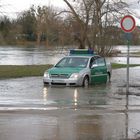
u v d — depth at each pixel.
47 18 45.72
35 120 13.24
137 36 47.16
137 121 13.31
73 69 23.81
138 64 49.03
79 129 11.91
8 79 27.67
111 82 26.75
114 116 14.27
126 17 19.64
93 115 14.42
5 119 13.34
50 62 53.25
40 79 27.91
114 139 10.69
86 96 19.47
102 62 25.97
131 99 18.47
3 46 126.75
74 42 43.47
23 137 10.79
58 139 10.64
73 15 41.66
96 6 40.84
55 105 16.44
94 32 42.25
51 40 45.44
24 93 20.14
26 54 75.94
